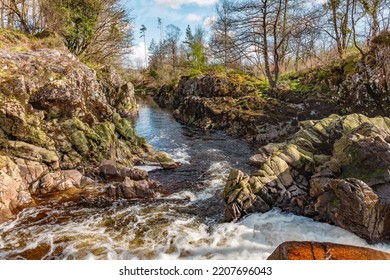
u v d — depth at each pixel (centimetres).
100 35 2494
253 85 2412
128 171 1084
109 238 724
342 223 716
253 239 706
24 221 801
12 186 883
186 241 708
